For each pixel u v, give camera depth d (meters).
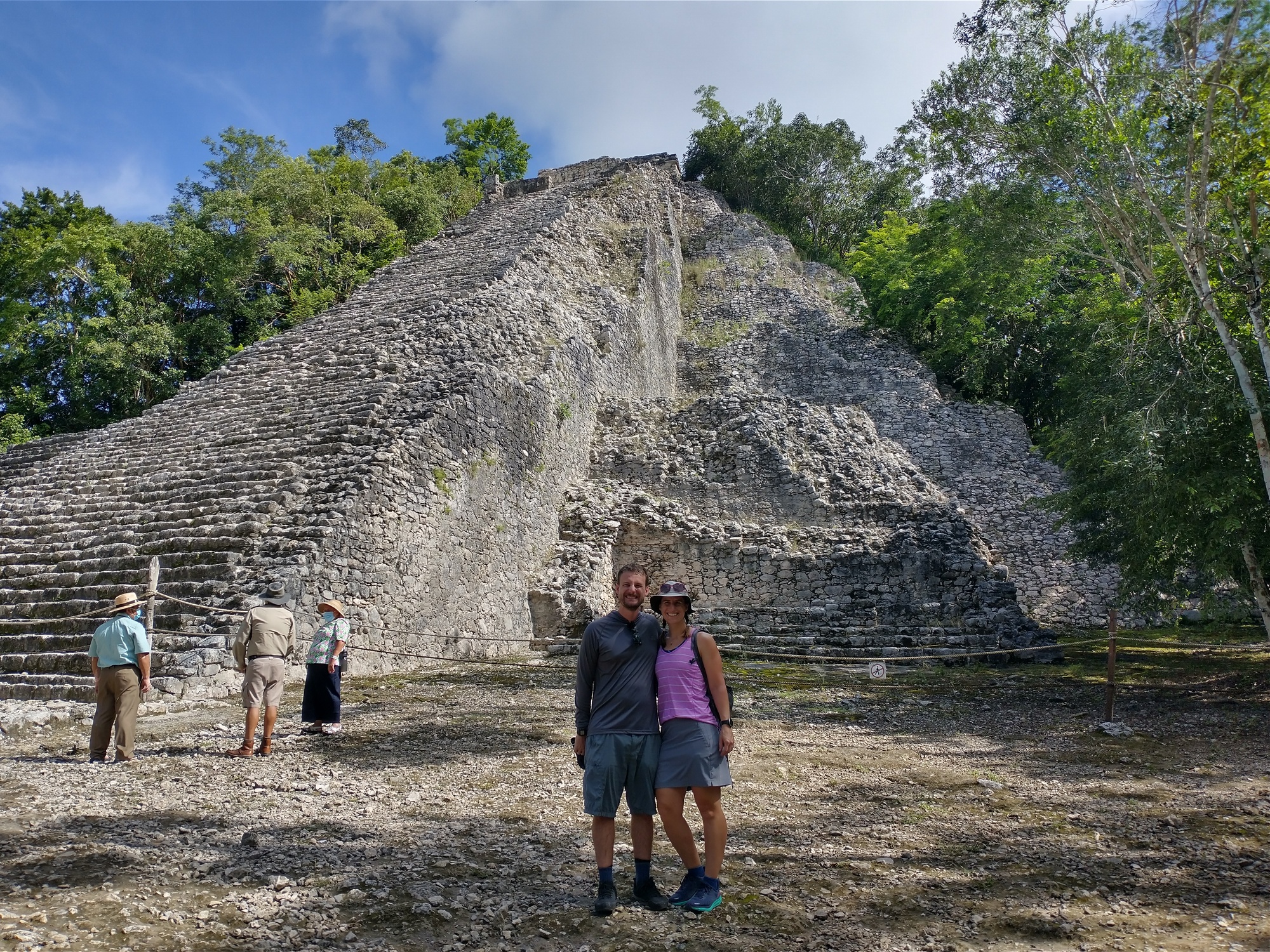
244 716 8.59
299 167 31.41
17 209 24.27
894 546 16.58
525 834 5.32
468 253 24.59
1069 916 4.18
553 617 16.17
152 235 27.52
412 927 3.90
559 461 18.64
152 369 26.52
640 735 4.25
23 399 24.31
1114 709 10.34
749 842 5.29
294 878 4.43
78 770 6.63
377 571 12.56
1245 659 15.33
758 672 13.23
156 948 3.59
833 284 36.66
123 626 7.10
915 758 7.78
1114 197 13.18
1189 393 11.91
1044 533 22.98
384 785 6.41
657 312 27.92
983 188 15.70
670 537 17.53
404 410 14.78
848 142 44.78
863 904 4.31
